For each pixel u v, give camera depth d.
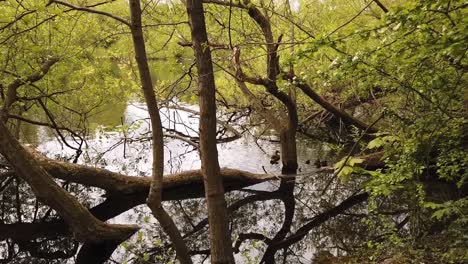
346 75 5.21
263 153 13.99
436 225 7.08
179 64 9.89
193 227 9.29
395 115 7.27
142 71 4.15
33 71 10.53
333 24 10.31
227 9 9.27
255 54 10.77
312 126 16.42
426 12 4.17
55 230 9.45
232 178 11.16
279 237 8.82
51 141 15.76
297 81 5.83
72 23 10.97
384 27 4.30
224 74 14.21
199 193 11.07
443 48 4.34
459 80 5.66
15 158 6.90
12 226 9.57
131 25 4.04
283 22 11.05
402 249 6.41
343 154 13.12
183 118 18.14
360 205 10.02
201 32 4.23
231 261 4.46
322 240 8.37
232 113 16.56
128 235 8.38
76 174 9.66
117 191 10.20
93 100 13.77
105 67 12.70
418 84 6.05
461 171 7.93
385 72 6.05
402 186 6.82
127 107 22.00
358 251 7.22
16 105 11.27
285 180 11.58
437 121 6.40
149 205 4.46
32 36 10.22
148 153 14.60
